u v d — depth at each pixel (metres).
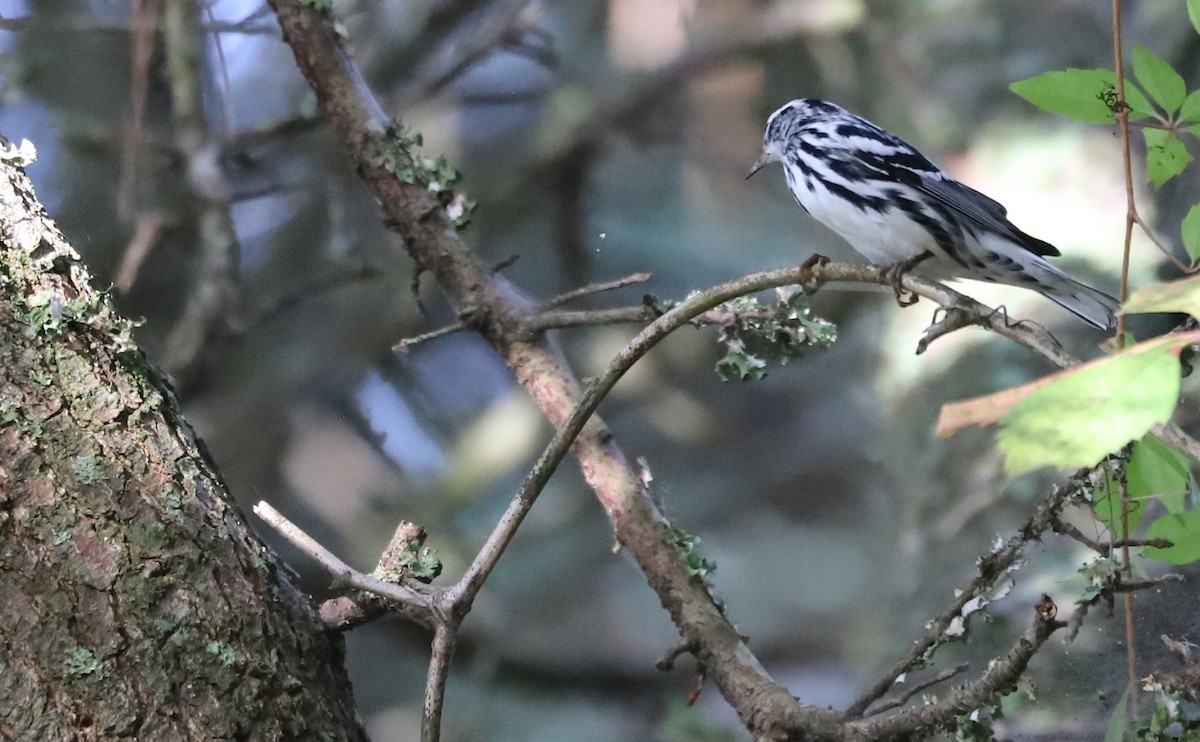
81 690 4.76
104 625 4.77
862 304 5.30
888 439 5.16
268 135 5.07
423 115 5.27
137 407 4.79
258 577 4.79
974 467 5.08
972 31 5.22
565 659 5.25
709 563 4.85
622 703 5.25
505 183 5.27
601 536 5.40
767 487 5.96
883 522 5.25
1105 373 3.37
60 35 5.16
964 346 5.11
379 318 5.24
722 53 5.32
